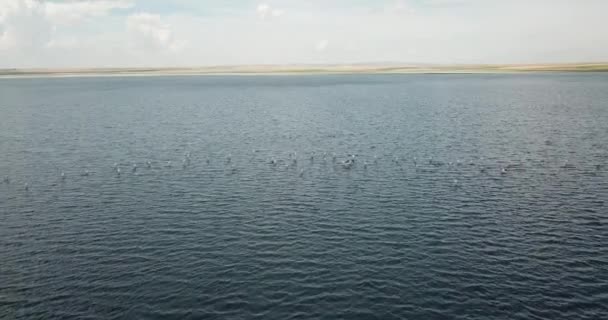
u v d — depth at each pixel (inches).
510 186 2657.5
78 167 3159.5
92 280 1628.9
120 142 4045.3
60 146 3873.0
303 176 2918.3
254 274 1662.2
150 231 2057.1
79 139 4192.9
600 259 1754.4
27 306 1471.5
